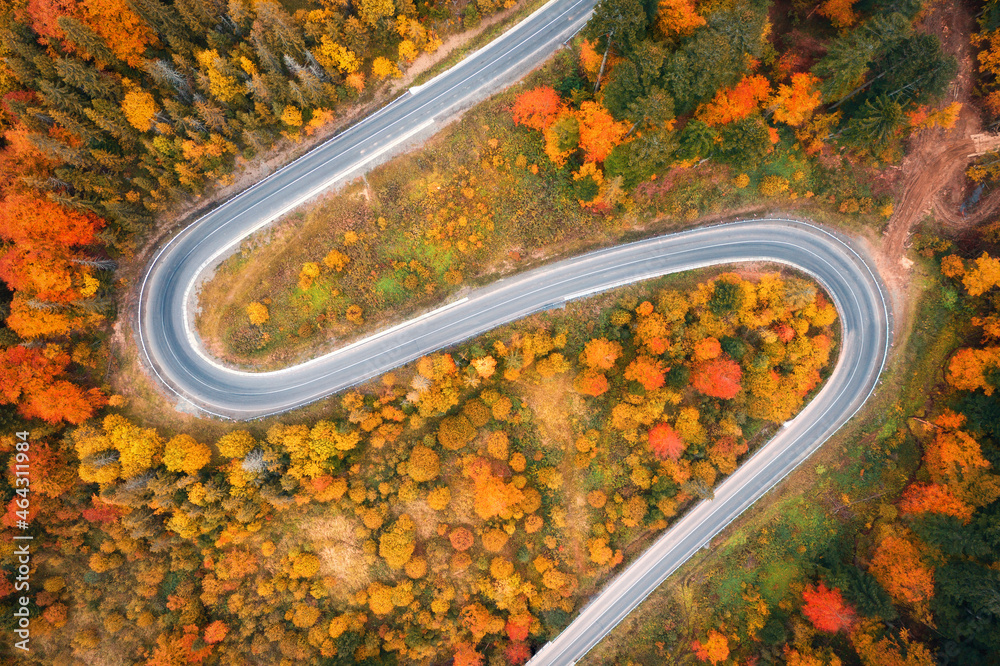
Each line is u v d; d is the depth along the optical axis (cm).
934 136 6694
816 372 6906
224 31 5638
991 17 6169
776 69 6319
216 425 6700
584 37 5853
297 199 6625
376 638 6769
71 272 5788
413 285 6625
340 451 6588
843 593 6575
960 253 6844
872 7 5906
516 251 6844
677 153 5719
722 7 5622
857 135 5953
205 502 6303
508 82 6556
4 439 5812
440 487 6788
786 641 6819
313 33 5669
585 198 6322
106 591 6456
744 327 6788
